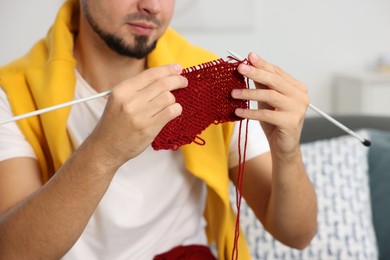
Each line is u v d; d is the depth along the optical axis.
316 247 1.55
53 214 0.84
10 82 1.07
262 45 2.59
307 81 2.71
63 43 1.08
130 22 0.98
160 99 0.78
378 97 2.56
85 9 1.02
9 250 0.87
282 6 2.59
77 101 0.81
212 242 1.29
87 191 0.83
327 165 1.69
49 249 0.86
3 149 1.00
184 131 0.92
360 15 2.71
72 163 0.83
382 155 1.75
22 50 2.27
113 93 0.77
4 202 0.96
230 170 1.20
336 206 1.61
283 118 0.91
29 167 1.02
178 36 1.23
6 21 2.23
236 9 2.49
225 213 1.11
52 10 2.27
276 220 1.08
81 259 1.05
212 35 2.49
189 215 1.14
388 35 2.76
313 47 2.67
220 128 1.13
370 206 1.69
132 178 1.07
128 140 0.79
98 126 0.80
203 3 2.44
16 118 0.80
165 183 1.09
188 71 0.92
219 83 0.94
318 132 1.91
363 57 2.75
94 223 1.05
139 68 1.11
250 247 1.55
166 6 1.00
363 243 1.56
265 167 1.14
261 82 0.90
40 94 1.04
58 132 1.02
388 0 2.72
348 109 2.66
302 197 1.05
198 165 1.07
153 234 1.09
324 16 2.66
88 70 1.09
